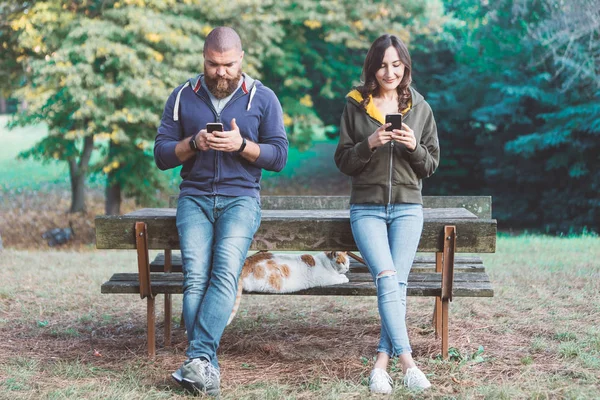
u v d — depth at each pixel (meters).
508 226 18.47
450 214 4.23
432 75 19.47
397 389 3.41
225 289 3.49
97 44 12.24
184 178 3.80
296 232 3.76
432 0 19.55
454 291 3.82
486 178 18.22
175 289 3.90
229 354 4.18
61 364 3.90
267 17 14.24
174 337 4.61
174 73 12.88
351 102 3.78
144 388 3.49
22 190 20.81
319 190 21.69
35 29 12.81
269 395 3.39
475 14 17.44
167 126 3.79
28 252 9.19
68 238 15.30
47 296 5.83
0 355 4.13
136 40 12.93
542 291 5.82
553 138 15.77
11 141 30.95
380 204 3.69
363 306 5.51
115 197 15.44
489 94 17.58
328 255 3.92
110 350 4.28
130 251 9.93
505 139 17.64
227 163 3.69
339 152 3.78
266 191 21.44
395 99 3.80
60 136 14.15
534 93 15.77
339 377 3.72
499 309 5.20
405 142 3.54
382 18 17.14
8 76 15.06
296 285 3.87
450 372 3.73
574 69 14.95
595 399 3.27
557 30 14.00
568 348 4.05
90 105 12.45
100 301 5.71
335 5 15.82
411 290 3.87
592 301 5.41
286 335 4.63
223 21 14.62
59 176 22.75
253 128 3.76
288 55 16.61
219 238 3.60
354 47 17.41
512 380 3.59
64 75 12.57
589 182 16.59
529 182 17.67
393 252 3.66
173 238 3.80
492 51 17.12
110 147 14.59
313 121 17.16
